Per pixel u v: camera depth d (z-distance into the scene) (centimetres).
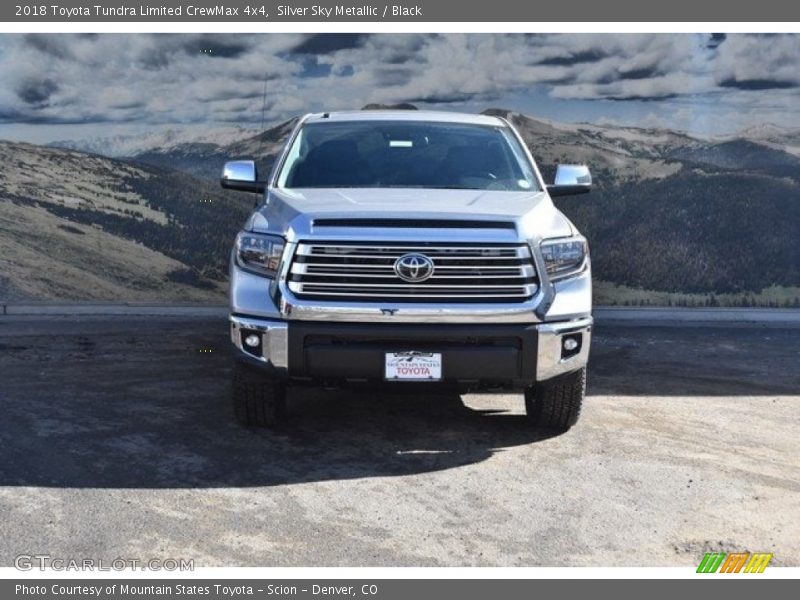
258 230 489
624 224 934
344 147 600
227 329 868
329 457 488
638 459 494
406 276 464
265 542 380
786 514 420
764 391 660
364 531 393
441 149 601
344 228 469
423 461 484
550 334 472
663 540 389
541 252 477
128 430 529
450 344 468
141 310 926
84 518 399
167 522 397
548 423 535
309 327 465
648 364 749
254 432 530
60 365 700
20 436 513
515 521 406
